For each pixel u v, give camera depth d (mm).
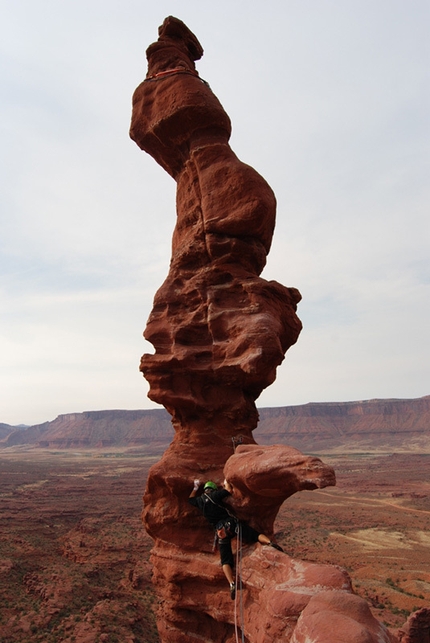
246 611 9773
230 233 13359
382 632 6160
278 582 8992
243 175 13359
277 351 12109
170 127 14430
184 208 14625
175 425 14070
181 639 11906
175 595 11922
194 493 12016
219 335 13023
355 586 40500
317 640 5793
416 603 35438
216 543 11703
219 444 13203
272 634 7578
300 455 9258
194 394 13289
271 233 14172
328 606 6535
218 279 13500
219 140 14203
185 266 14195
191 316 13445
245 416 13758
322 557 50594
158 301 13969
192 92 14125
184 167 14977
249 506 11094
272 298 13133
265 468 9508
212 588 11516
